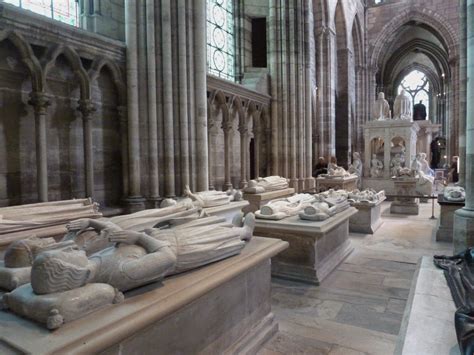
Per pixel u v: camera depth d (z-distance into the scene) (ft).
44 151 15.98
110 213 18.94
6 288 6.68
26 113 16.06
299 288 14.08
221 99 29.25
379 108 48.06
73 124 18.08
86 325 5.39
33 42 15.69
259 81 35.86
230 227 10.27
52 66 16.53
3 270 6.73
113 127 20.38
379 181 45.14
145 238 7.14
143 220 10.59
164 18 21.24
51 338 4.99
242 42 37.86
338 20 59.93
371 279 15.01
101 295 5.94
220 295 8.43
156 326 6.59
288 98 37.86
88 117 18.03
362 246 20.70
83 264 5.88
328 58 49.73
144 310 6.05
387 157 45.27
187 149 22.56
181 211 12.70
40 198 15.87
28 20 15.25
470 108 14.85
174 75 22.09
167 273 7.47
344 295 13.30
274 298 13.10
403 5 76.48
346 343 9.82
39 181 15.85
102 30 20.08
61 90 17.47
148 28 20.80
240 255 9.36
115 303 6.22
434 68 118.32
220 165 30.96
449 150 78.07
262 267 10.30
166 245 7.27
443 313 8.21
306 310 12.03
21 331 5.20
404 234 23.90
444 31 74.84
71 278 5.67
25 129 16.02
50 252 5.69
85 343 5.00
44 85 16.02
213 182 30.04
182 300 6.73
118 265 6.48
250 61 39.17
